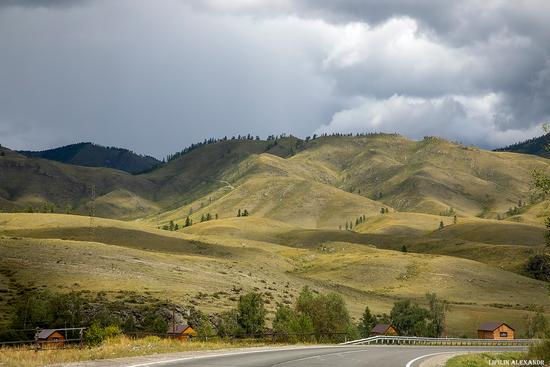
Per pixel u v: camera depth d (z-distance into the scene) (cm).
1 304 9419
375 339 7000
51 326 8231
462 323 15588
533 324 14138
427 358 3662
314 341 6806
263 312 9381
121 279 11881
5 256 12738
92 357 2580
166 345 3500
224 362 2627
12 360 2311
